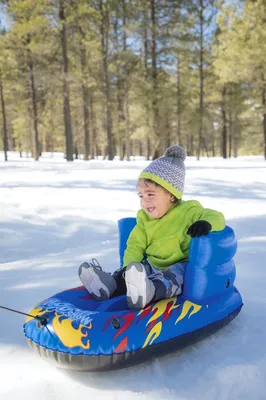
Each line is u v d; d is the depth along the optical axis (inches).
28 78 918.4
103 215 224.8
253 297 110.8
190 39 916.6
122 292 95.1
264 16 732.7
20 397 69.1
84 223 209.2
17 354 83.7
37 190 299.4
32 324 78.9
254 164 647.8
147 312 79.4
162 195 95.0
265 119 936.3
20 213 223.8
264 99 911.0
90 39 925.2
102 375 76.2
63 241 183.5
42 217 218.7
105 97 928.9
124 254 102.3
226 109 1140.5
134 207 242.2
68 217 219.1
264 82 781.9
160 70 941.2
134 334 75.2
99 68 980.6
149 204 95.4
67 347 72.9
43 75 864.3
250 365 77.6
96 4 890.1
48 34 802.2
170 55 935.0
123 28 905.5
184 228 95.3
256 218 213.3
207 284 87.5
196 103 1157.7
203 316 85.7
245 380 73.0
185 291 88.2
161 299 86.0
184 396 68.9
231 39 789.2
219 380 73.2
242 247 159.3
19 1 785.6
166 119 1011.3
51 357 74.8
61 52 866.1
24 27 776.3
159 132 967.0
